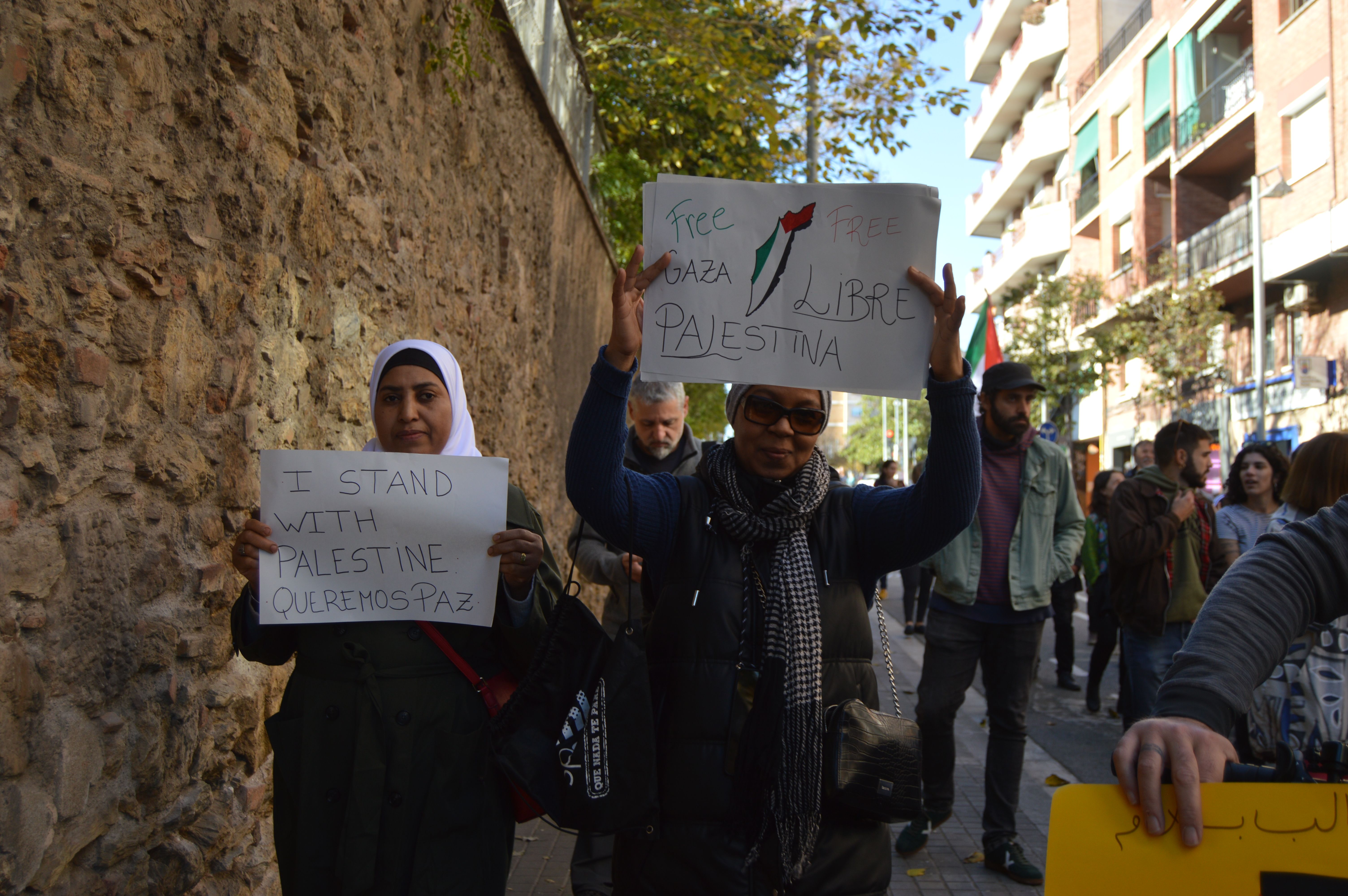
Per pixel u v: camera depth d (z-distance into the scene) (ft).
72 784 6.82
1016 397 14.79
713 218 7.33
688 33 32.09
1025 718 14.51
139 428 7.76
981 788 18.26
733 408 7.59
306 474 7.32
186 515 8.46
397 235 14.19
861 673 7.19
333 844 7.03
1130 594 16.20
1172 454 16.38
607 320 45.62
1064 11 118.73
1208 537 16.58
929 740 14.97
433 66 15.38
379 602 7.29
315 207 11.09
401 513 7.35
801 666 6.86
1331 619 4.63
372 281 13.12
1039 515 14.66
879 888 6.91
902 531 7.31
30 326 6.57
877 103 34.45
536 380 26.40
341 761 7.11
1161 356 77.61
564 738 6.75
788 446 7.29
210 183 8.75
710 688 6.89
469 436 8.54
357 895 6.82
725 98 32.71
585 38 41.57
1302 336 70.64
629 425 14.60
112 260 7.41
